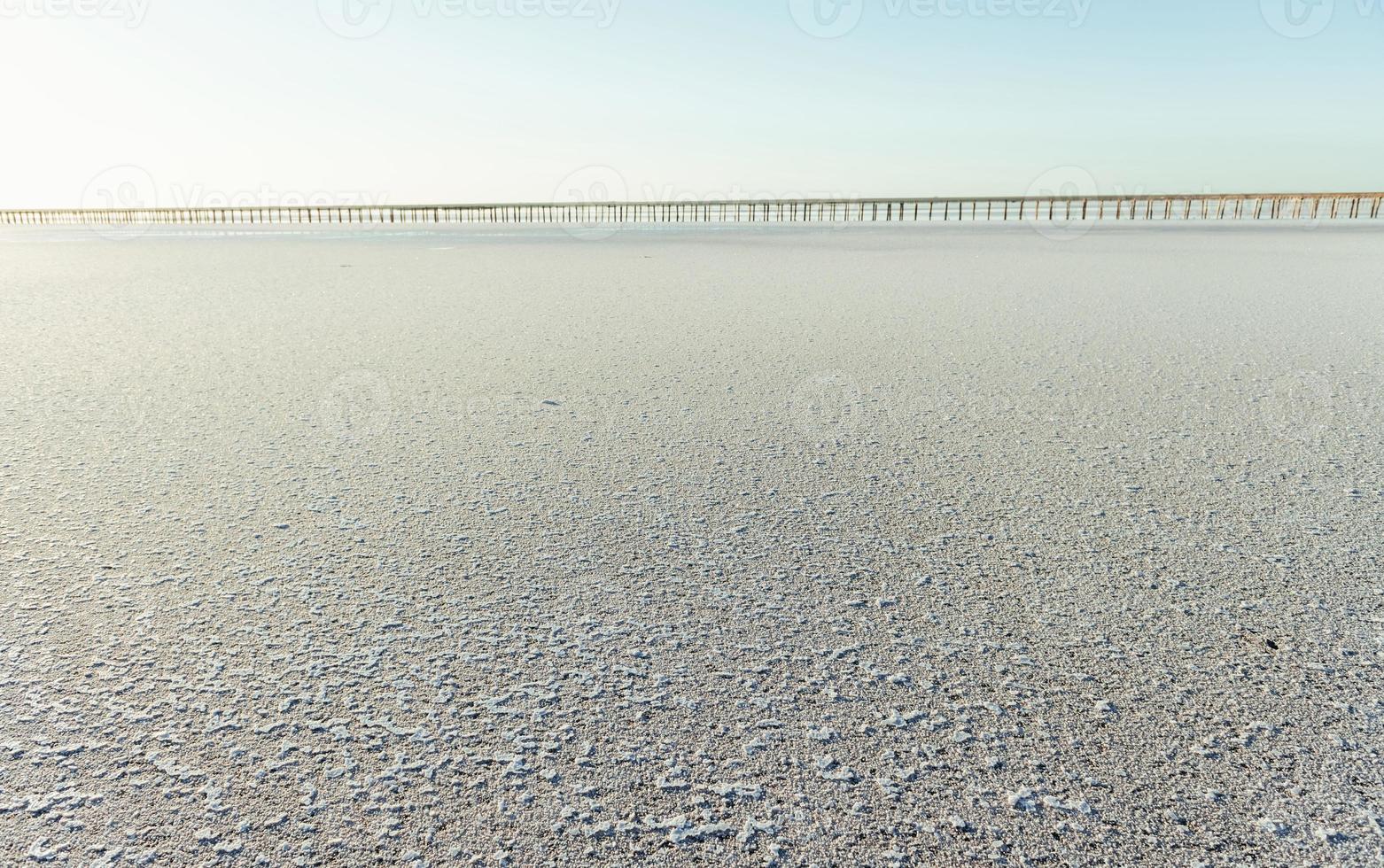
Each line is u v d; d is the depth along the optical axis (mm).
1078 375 3229
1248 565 1558
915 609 1400
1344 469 2094
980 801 953
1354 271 7641
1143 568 1554
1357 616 1360
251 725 1084
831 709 1126
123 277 7695
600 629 1334
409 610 1391
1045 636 1313
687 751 1037
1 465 2137
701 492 1967
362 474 2090
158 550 1621
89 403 2799
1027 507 1868
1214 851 878
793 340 4023
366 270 8523
